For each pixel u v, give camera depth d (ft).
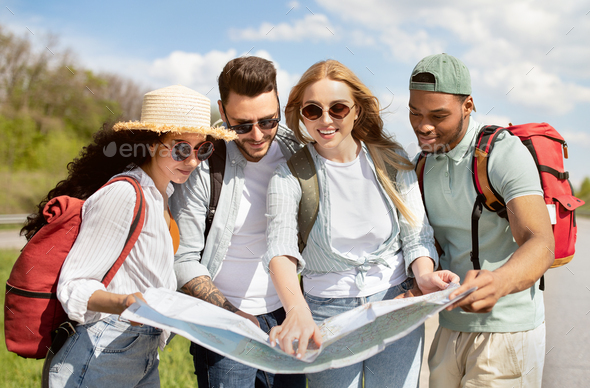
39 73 104.42
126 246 5.45
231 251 7.14
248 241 7.13
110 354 5.45
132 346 5.60
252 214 7.09
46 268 5.23
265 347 5.37
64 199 5.41
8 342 5.26
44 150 100.68
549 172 6.33
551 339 14.62
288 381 7.52
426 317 4.85
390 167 6.66
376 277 6.47
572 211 6.28
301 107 6.53
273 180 6.51
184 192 6.75
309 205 6.38
